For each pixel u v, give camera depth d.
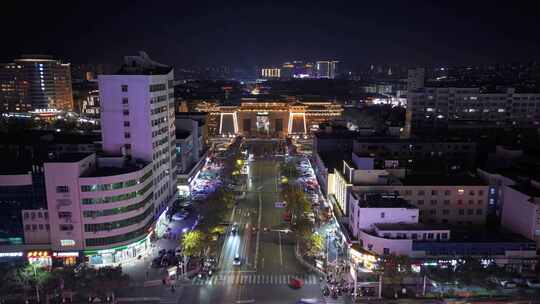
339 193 179.25
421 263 126.44
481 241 131.50
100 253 140.38
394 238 130.75
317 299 121.81
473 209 158.75
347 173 172.25
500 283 123.44
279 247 159.25
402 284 125.69
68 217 136.88
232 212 197.75
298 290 127.50
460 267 121.69
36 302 118.31
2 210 137.25
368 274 127.62
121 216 141.62
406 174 176.75
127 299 121.81
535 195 138.50
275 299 122.31
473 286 120.94
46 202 137.12
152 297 123.12
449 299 120.44
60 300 119.62
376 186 157.38
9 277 118.00
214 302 120.50
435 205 158.38
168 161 189.12
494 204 160.62
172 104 196.50
